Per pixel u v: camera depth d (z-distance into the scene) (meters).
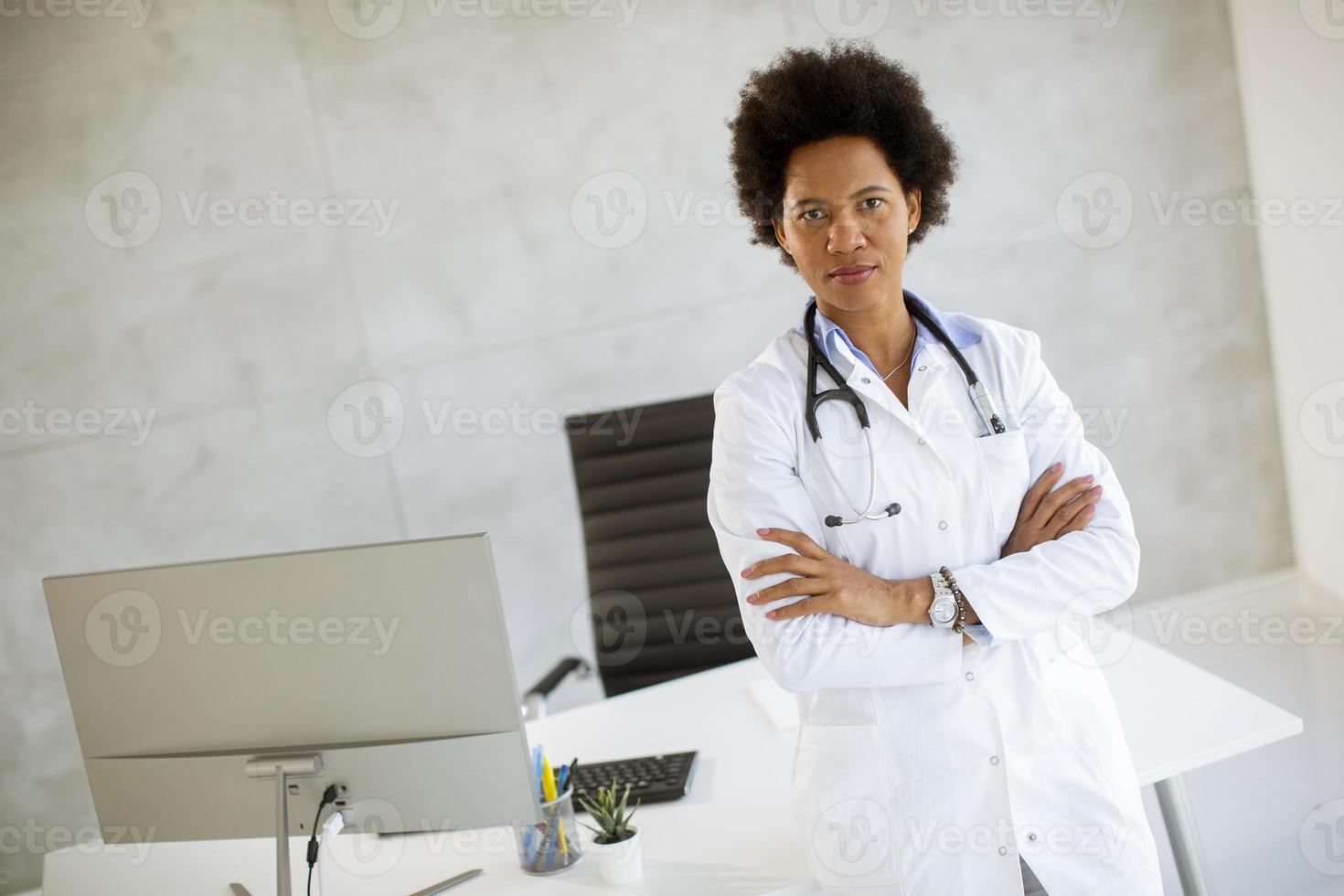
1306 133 3.43
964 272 3.64
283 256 3.32
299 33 3.26
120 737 1.62
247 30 3.23
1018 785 1.48
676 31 3.41
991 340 1.62
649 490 2.69
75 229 3.22
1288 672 3.34
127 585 1.57
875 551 1.54
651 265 3.49
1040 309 3.71
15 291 3.21
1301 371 3.72
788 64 1.52
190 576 1.54
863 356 1.57
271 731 1.56
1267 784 2.79
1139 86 3.67
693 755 1.96
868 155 1.48
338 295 3.36
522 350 3.46
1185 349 3.81
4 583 3.29
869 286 1.49
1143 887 1.49
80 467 3.29
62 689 3.35
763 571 1.51
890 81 1.50
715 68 3.44
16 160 3.17
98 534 3.33
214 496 3.36
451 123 3.35
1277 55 3.47
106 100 3.19
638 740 2.11
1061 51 3.61
